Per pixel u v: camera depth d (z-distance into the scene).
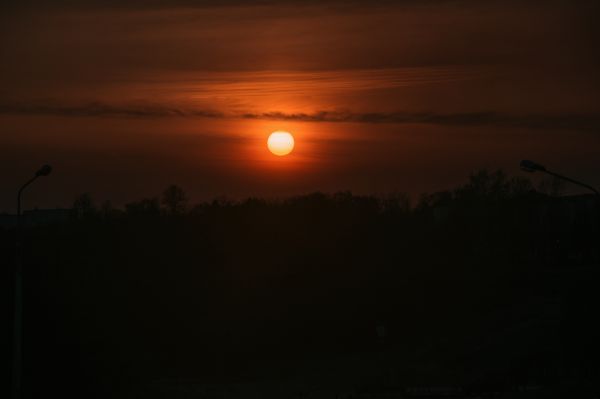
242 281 95.88
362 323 94.06
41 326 56.78
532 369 63.97
